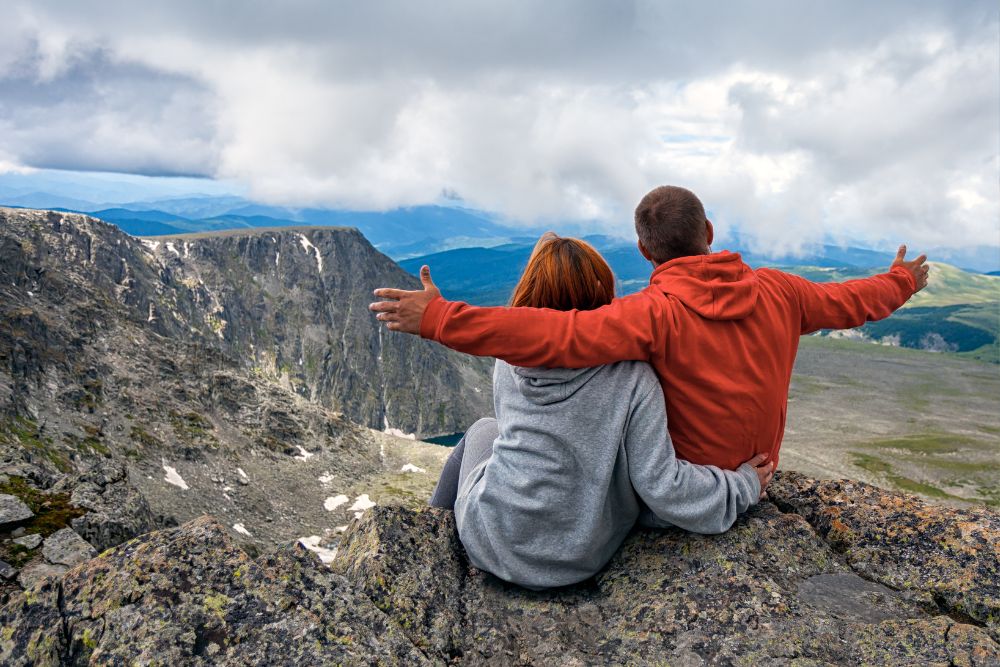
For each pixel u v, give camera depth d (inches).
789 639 162.9
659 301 173.0
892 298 214.7
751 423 184.1
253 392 6122.1
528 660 170.4
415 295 164.2
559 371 172.7
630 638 173.5
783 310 190.5
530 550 184.7
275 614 153.3
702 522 187.6
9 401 3870.6
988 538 198.8
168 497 4050.2
